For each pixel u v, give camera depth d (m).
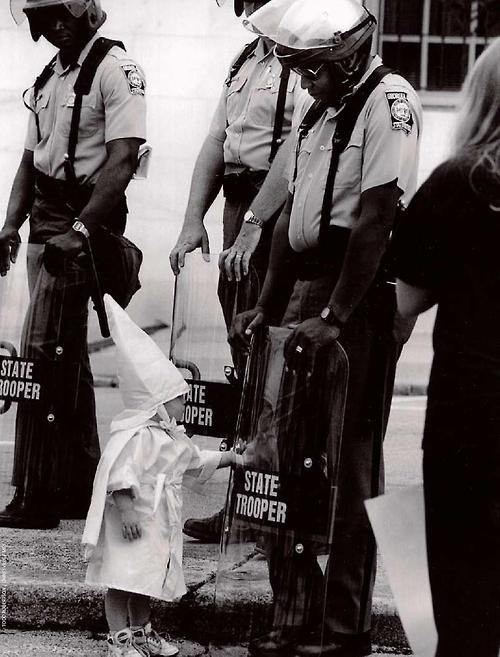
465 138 3.52
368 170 4.18
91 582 4.36
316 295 4.34
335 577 4.27
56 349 5.39
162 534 4.41
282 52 4.22
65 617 4.74
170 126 8.12
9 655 4.44
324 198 4.27
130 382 4.47
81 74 5.47
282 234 4.54
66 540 5.27
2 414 5.46
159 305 7.04
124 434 4.42
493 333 3.42
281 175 4.95
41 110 5.60
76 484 5.47
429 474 3.49
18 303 5.45
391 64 7.76
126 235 8.07
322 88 4.24
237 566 4.27
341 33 4.15
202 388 5.06
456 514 3.44
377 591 4.69
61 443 5.43
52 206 5.58
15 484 5.45
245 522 4.27
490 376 3.40
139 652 4.38
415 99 4.26
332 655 4.25
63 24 5.43
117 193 5.41
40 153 5.60
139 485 4.38
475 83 3.51
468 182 3.44
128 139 5.45
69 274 5.38
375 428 4.27
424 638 3.58
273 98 5.14
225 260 5.04
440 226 3.49
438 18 7.70
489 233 3.42
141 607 4.46
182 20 8.02
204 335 5.09
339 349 4.16
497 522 3.40
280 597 4.21
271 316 4.59
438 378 3.48
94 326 5.51
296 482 4.18
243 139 5.21
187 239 5.30
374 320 4.25
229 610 4.28
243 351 4.84
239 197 5.26
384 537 3.59
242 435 4.32
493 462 3.40
